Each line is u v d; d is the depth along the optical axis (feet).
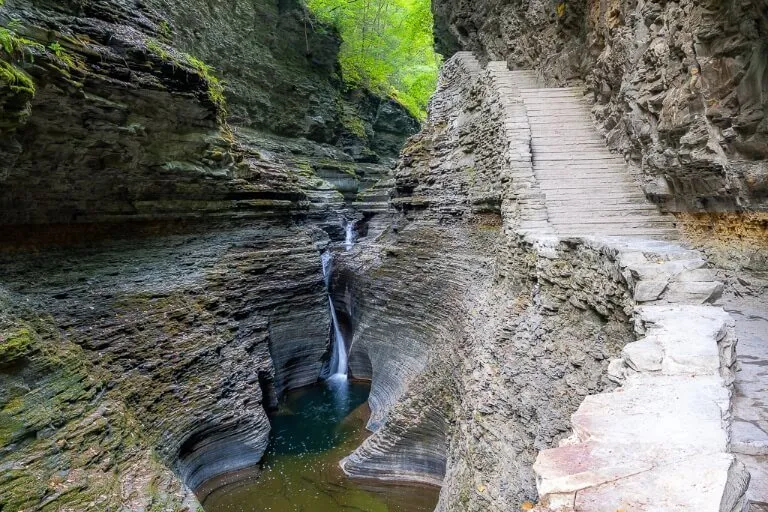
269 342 62.34
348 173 109.81
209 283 53.26
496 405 31.73
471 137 59.31
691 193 35.70
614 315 23.31
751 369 19.08
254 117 98.17
